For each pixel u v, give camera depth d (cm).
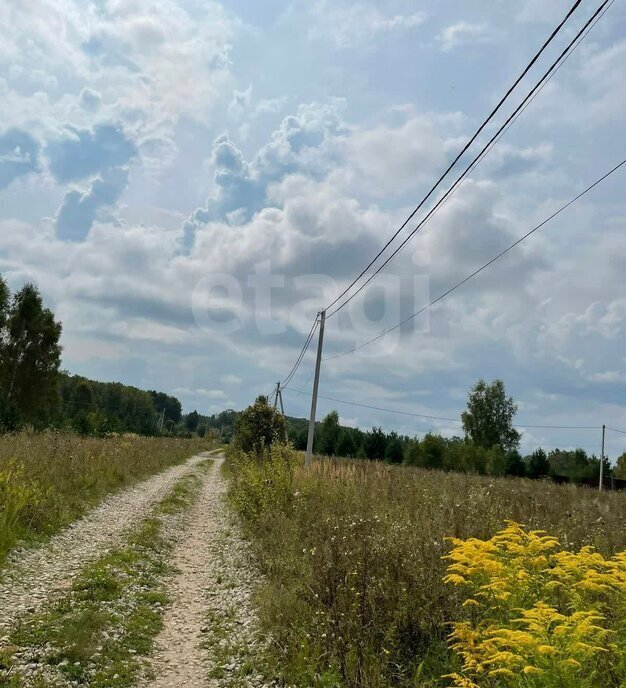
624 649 377
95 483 1705
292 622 674
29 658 558
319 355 2283
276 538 1101
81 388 8606
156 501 1759
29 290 4712
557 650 334
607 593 422
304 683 545
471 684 394
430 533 757
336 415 5944
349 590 641
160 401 14912
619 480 4516
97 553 1021
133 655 611
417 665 538
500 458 4797
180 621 742
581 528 973
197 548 1207
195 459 4691
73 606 715
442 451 4884
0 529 952
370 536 756
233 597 838
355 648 564
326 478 1736
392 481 1716
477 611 502
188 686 561
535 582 456
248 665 597
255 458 2566
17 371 4628
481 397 6919
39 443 2058
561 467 6116
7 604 705
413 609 592
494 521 894
